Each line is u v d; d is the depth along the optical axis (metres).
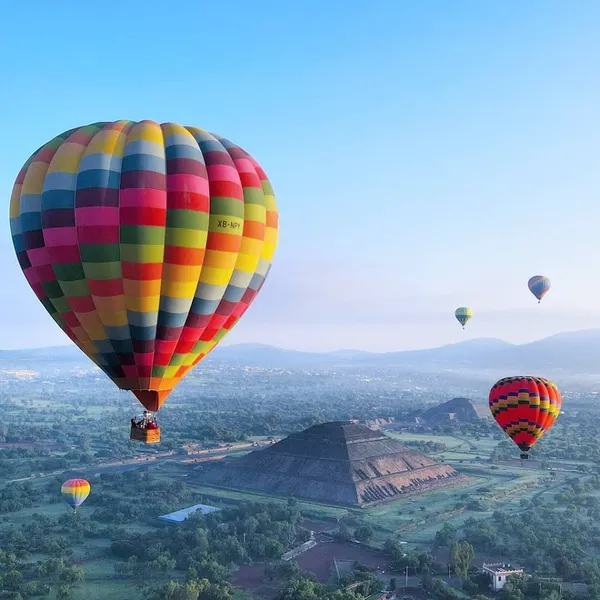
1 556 91.62
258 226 45.41
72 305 43.31
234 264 44.69
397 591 85.38
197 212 41.75
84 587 85.94
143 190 40.72
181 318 44.03
